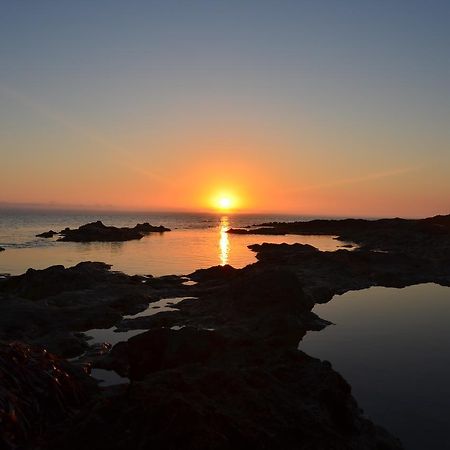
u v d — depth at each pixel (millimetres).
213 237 97875
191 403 10523
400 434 12914
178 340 17297
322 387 12539
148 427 9938
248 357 16391
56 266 34844
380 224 108188
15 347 12602
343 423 11820
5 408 10336
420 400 15180
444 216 97500
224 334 19297
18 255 59500
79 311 25891
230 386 11945
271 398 11594
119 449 9500
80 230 90500
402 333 23359
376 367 18297
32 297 31172
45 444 9961
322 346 21141
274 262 44938
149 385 11742
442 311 28484
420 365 18562
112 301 28781
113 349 19156
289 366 14117
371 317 26859
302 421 10805
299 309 26234
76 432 9930
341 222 117562
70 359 19406
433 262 46688
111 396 11695
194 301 29000
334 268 41406
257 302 26422
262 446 9758
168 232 115938
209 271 39219
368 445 11383
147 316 26141
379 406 14688
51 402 11586
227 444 9516
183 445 9422
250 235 105750
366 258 45844
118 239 87938
